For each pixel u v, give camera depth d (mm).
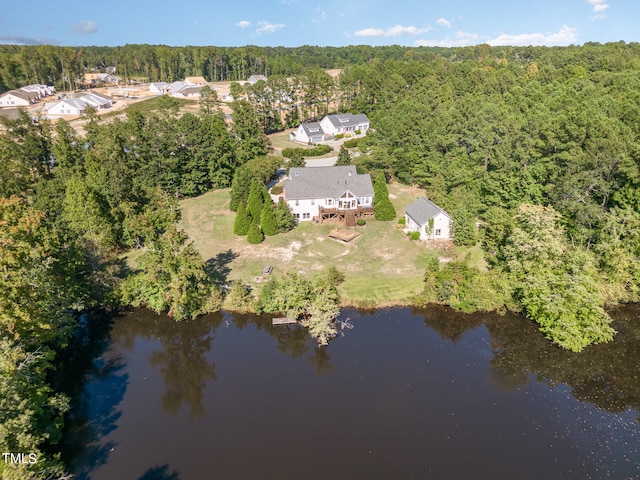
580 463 29188
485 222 62500
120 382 38219
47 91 180625
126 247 60062
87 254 48000
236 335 44062
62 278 42531
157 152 74375
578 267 43688
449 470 28828
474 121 75438
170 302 46219
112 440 31953
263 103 124875
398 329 43844
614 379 36781
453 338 42500
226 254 57438
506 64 160375
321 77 128125
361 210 66375
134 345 43188
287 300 45156
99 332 45062
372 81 129500
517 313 46062
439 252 56312
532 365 38688
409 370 38406
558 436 31328
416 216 60656
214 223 67250
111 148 72125
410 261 54375
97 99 149500
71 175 67812
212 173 80938
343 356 40375
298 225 65562
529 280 43875
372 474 28641
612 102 72438
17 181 65438
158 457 30406
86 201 54750
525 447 30484
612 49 153375
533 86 102062
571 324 40469
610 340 41438
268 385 37219
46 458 29594
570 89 92688
